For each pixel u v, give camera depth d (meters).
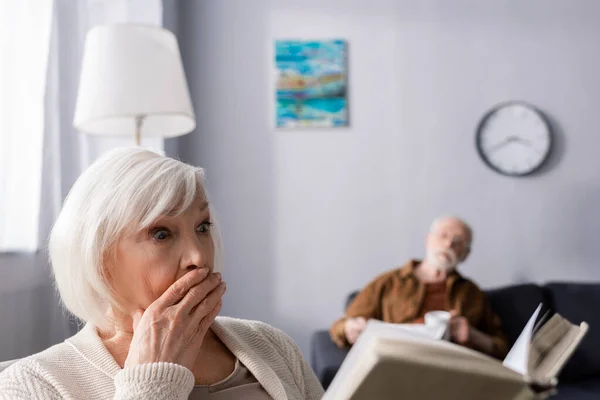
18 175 1.65
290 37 3.12
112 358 0.81
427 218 3.12
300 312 3.10
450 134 3.12
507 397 0.50
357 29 3.12
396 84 3.12
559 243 3.13
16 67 1.63
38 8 1.71
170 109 1.85
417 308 2.46
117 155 0.83
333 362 2.21
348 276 3.11
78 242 0.79
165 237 0.80
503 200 3.13
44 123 1.74
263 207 3.10
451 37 3.13
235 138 3.10
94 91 1.80
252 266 3.10
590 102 3.14
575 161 3.14
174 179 0.80
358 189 3.11
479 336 2.29
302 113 3.09
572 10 3.13
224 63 3.10
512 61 3.13
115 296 0.80
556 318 0.66
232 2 3.10
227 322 1.02
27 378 0.77
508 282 3.13
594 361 2.55
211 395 0.83
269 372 0.89
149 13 2.39
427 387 0.50
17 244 1.66
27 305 1.71
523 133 3.11
